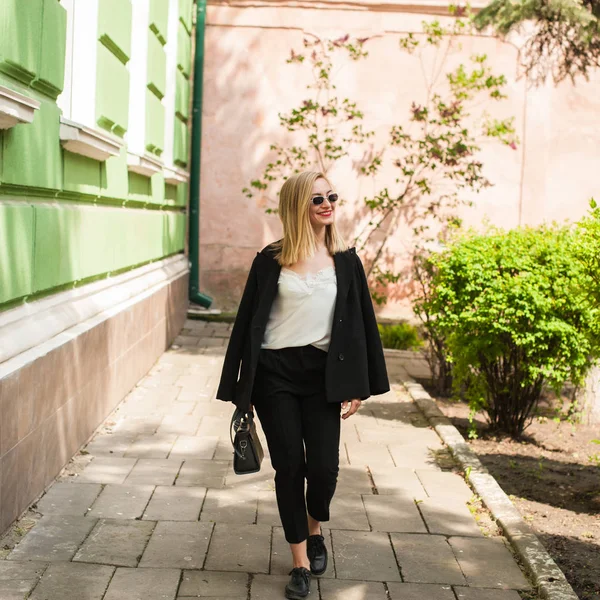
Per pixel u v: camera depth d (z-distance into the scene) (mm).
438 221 11703
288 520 3559
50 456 4691
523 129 11633
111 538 4039
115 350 6473
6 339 4090
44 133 4574
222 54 11648
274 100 11695
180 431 6082
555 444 6738
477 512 4633
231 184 11797
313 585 3670
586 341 5980
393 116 11648
